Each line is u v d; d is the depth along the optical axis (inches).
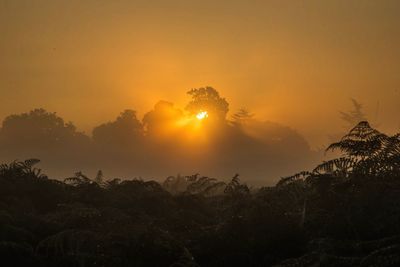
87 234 579.5
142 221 645.9
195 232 645.9
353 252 504.7
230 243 596.7
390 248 454.6
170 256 573.6
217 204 822.5
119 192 833.5
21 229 607.2
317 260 499.2
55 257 569.6
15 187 794.2
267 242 588.7
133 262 562.6
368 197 585.6
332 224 574.9
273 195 714.8
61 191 815.1
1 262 546.6
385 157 626.2
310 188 687.1
